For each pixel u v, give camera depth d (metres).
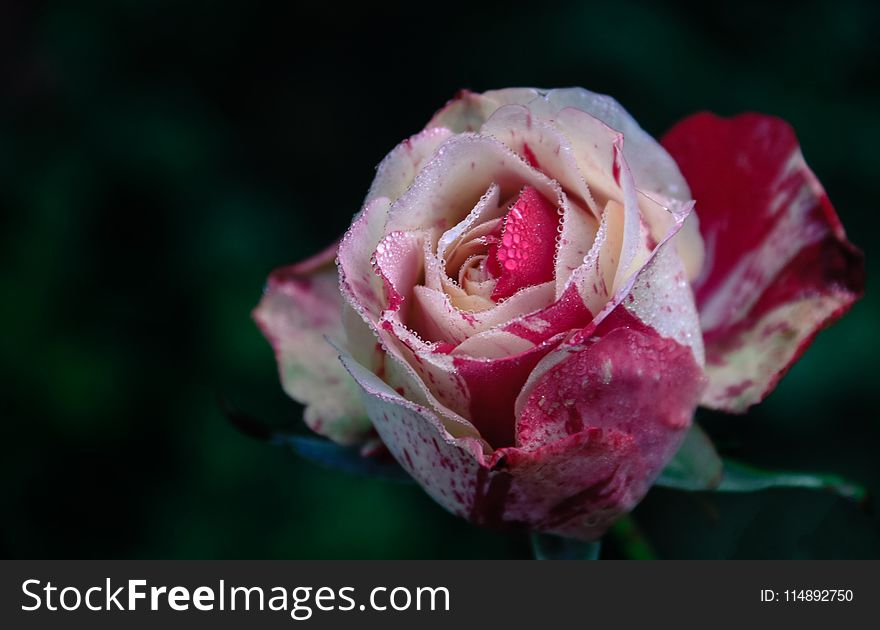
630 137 0.30
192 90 1.00
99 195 0.87
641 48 0.90
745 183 0.32
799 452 0.76
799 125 0.88
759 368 0.31
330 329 0.34
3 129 0.93
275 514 0.73
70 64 0.99
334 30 1.08
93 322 0.80
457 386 0.29
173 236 0.86
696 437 0.31
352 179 1.04
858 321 0.76
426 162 0.30
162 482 0.75
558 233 0.29
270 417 0.77
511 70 0.98
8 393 0.75
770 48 0.91
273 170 1.03
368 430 0.33
